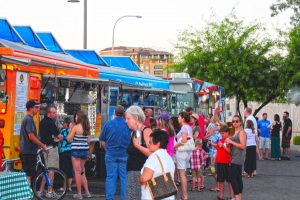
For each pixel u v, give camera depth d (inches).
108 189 463.5
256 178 760.3
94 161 673.0
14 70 510.0
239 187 494.6
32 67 536.4
